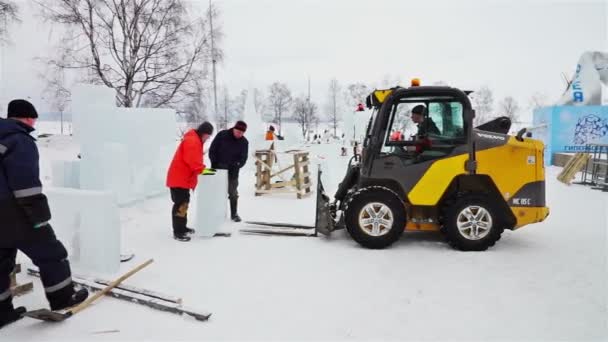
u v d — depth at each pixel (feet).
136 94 67.87
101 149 22.68
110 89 23.44
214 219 18.51
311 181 32.96
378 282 13.04
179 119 70.33
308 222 21.42
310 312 11.00
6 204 9.43
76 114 22.06
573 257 15.46
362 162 18.10
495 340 9.60
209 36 69.00
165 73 67.67
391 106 16.71
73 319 10.54
